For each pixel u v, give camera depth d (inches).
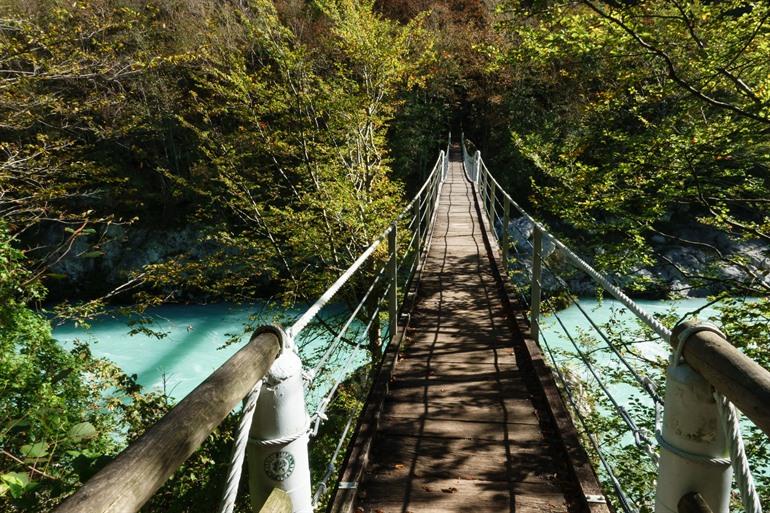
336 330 395.9
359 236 387.9
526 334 172.1
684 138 219.1
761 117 185.9
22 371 177.6
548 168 297.3
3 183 229.6
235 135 407.2
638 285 274.5
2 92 221.5
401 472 100.0
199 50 382.6
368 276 385.4
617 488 84.9
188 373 510.6
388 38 400.2
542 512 88.0
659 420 51.0
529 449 107.7
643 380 61.1
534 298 168.7
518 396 132.8
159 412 223.5
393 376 146.0
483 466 101.7
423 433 114.6
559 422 113.2
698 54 204.4
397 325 183.2
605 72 270.8
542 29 225.0
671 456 44.4
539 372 140.3
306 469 50.2
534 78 860.6
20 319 199.3
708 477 42.9
